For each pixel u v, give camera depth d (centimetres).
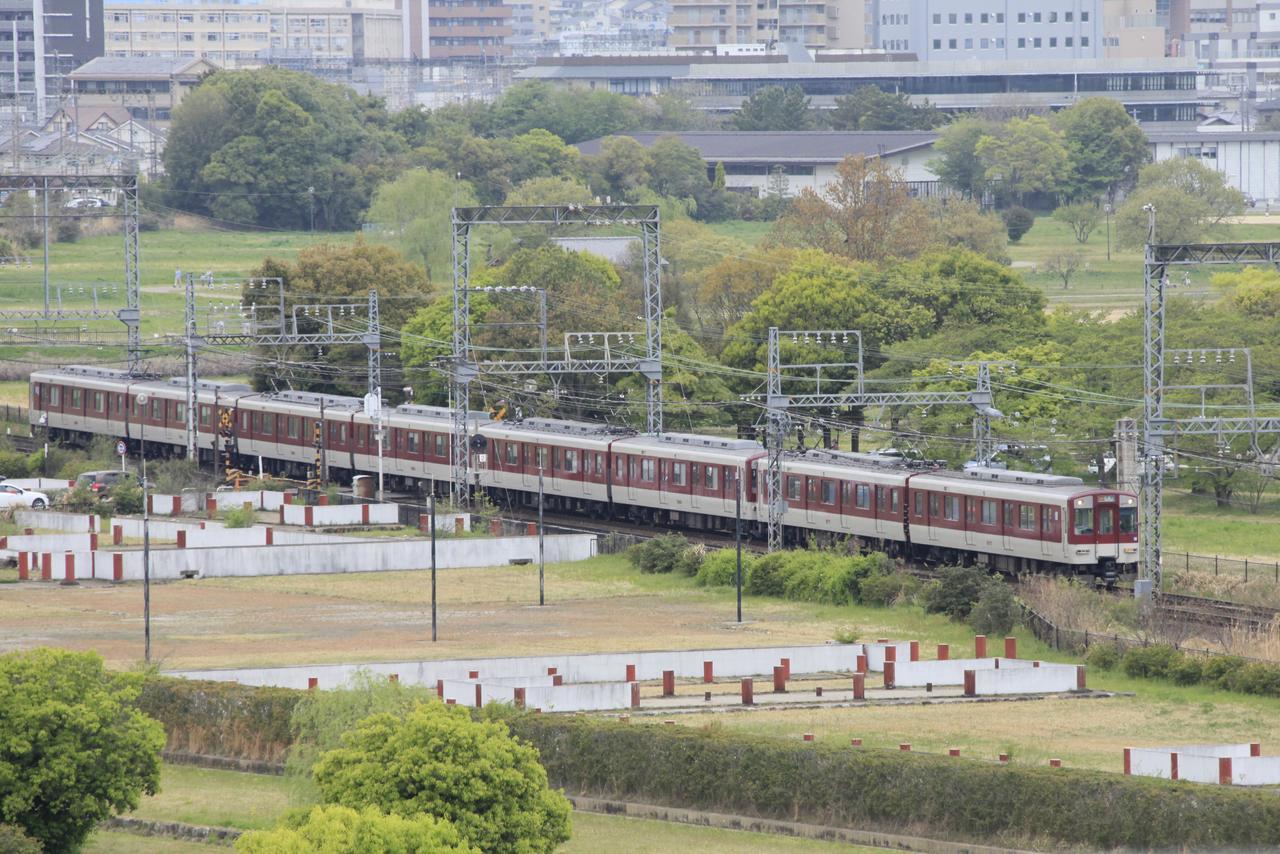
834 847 14950
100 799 14312
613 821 15675
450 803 13038
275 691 17575
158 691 17750
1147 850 14362
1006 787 14900
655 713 18738
